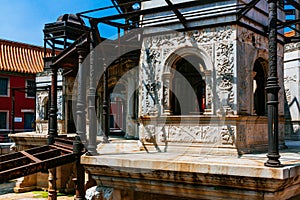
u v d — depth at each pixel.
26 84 30.03
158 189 8.20
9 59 29.59
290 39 12.11
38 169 8.88
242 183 6.88
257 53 10.16
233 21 9.27
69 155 9.50
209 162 7.47
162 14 10.43
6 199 15.37
